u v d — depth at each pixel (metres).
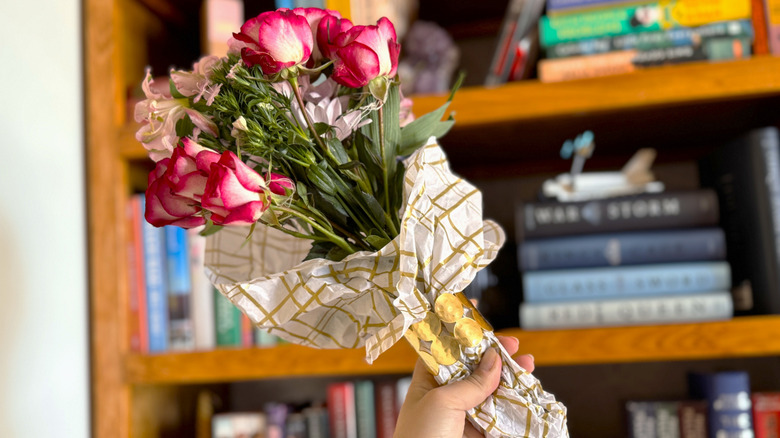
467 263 0.93
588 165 1.49
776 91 1.18
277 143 0.89
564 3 1.26
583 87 1.22
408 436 0.92
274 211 0.88
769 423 1.24
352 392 1.34
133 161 1.31
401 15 1.35
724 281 1.23
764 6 1.22
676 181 1.48
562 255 1.27
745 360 1.44
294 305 0.92
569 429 1.47
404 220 0.90
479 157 1.46
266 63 0.86
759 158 1.22
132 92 1.32
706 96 1.19
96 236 1.28
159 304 1.29
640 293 1.24
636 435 1.26
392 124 0.93
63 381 1.24
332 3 1.28
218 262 0.99
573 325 1.25
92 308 1.29
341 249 0.94
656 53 1.23
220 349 1.26
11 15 1.20
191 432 1.45
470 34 1.54
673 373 1.46
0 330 1.15
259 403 1.55
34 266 1.21
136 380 1.26
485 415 0.95
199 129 0.90
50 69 1.25
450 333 0.93
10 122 1.18
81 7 1.32
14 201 1.18
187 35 1.51
